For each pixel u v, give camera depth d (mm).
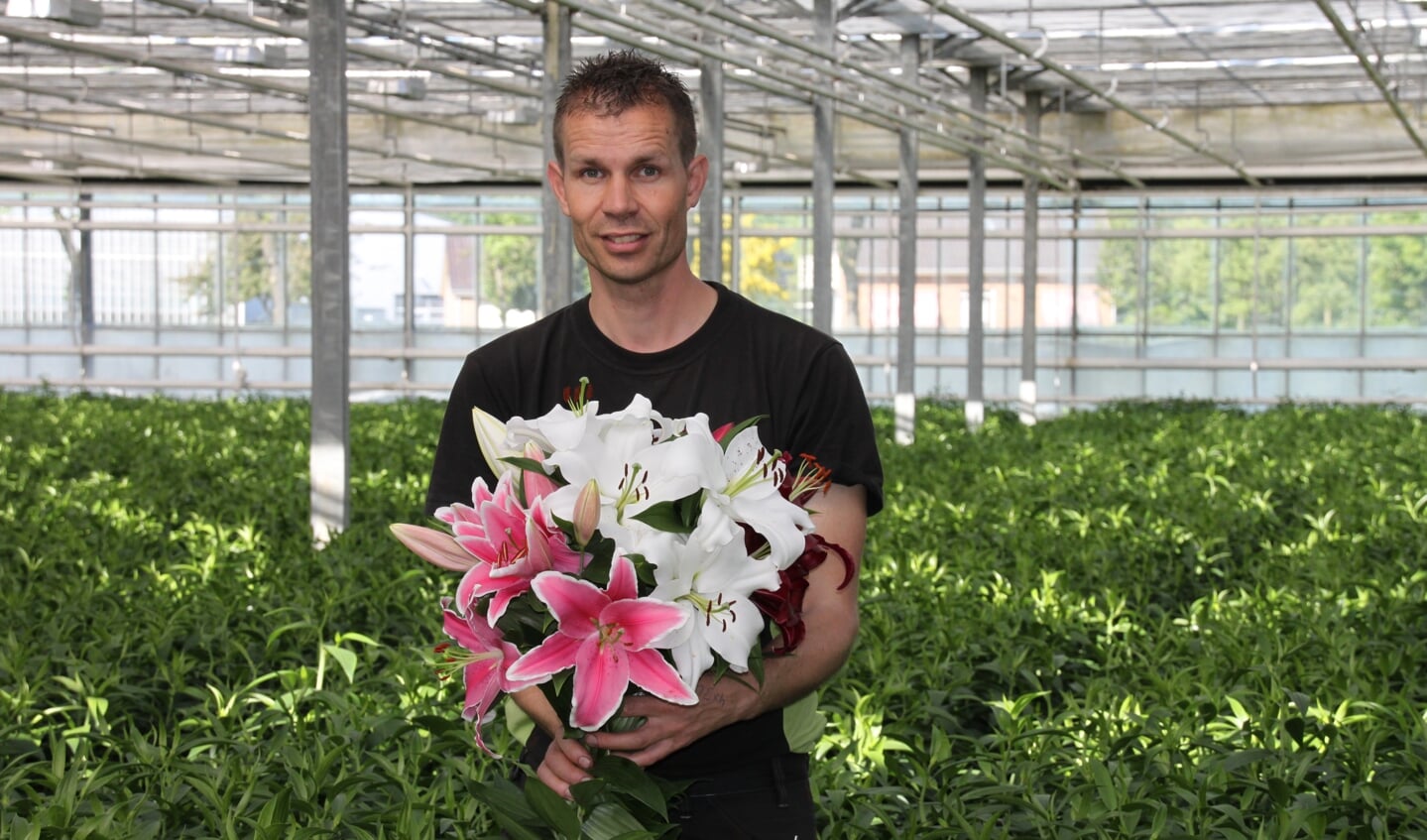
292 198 32938
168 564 8195
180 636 6297
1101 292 31547
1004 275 31750
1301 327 30734
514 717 2859
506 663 2338
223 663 6027
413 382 33062
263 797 4102
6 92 26875
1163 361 31078
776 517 2309
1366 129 26422
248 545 8945
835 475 2719
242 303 33031
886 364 31953
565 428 2273
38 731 4887
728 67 19828
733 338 2754
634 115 2512
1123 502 12305
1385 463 15312
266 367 33125
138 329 33188
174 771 4344
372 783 4215
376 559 8258
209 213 32844
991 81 23125
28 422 20219
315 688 5270
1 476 13211
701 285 2799
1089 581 8492
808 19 18531
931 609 7281
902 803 4398
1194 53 21797
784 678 2494
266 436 19844
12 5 14133
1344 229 30125
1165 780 4293
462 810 3961
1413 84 24812
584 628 2201
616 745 2379
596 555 2244
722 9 13016
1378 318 30312
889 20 18609
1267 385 30781
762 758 2689
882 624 6539
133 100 27500
